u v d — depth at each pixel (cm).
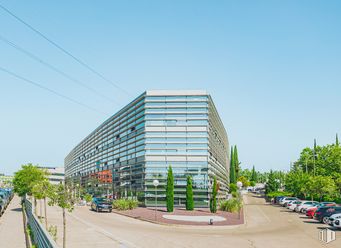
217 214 4119
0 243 1934
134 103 5772
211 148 5431
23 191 4078
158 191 5138
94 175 8231
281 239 2280
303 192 7250
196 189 5081
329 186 6106
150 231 2598
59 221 3136
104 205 4416
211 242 2111
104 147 7488
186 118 5219
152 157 5209
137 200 5425
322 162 7938
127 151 6016
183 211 4447
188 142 5178
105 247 1806
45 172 4256
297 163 9456
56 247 908
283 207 5822
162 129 5238
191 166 5134
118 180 6406
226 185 8344
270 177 9906
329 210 3372
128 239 2123
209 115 5281
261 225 3192
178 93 5269
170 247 1897
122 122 6366
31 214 2272
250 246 1992
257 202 7494
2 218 3347
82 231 2455
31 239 2039
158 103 5284
